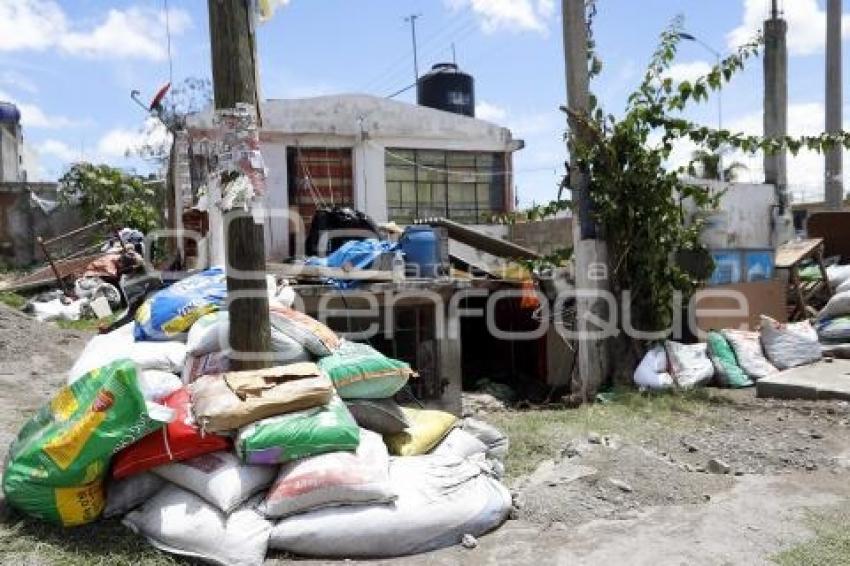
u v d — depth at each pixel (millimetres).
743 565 3482
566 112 8203
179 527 3424
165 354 4723
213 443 3660
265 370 4066
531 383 9484
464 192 13969
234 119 4195
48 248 16422
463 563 3486
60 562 3254
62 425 3510
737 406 6930
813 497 4426
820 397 7008
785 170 15633
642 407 6824
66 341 8922
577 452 5016
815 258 12078
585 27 8203
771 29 15312
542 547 3666
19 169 23547
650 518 4043
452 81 17453
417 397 7480
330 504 3576
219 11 4148
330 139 12828
